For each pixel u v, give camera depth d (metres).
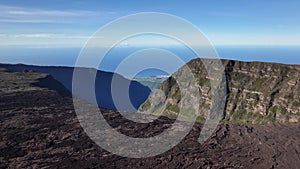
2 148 62.44
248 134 77.06
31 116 83.50
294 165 58.66
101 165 56.78
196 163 59.22
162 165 57.88
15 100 100.06
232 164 59.34
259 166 58.31
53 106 94.75
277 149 66.56
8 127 74.75
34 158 58.81
